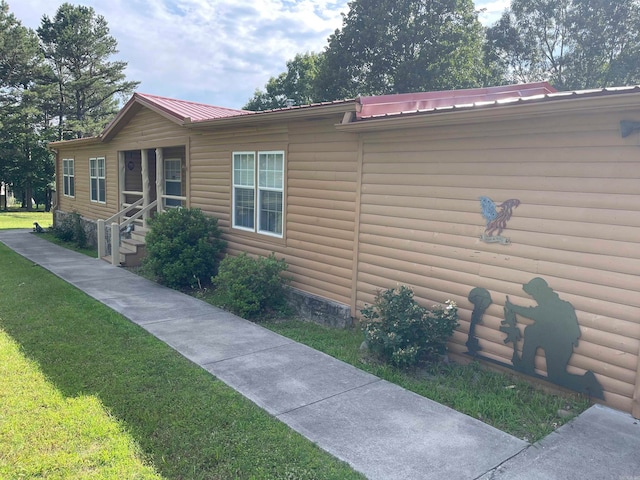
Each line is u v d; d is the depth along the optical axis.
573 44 24.33
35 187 30.20
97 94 33.69
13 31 29.69
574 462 3.19
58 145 16.47
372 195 5.95
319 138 6.72
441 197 5.15
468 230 4.92
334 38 26.66
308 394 4.24
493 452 3.33
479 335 4.87
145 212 11.45
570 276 4.12
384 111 6.25
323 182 6.71
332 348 5.53
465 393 4.31
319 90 26.88
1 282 8.41
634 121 3.60
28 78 30.64
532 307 4.41
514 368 4.58
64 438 3.38
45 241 14.48
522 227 4.46
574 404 4.04
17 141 28.62
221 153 8.92
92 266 10.29
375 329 5.06
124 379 4.41
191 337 5.75
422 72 23.48
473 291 4.90
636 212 3.71
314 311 6.80
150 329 6.00
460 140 4.93
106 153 13.63
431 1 24.53
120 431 3.49
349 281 6.38
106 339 5.52
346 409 3.97
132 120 12.03
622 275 3.80
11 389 4.13
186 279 8.33
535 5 25.17
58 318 6.27
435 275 5.27
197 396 4.11
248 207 8.37
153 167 13.48
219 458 3.20
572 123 4.04
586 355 4.05
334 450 3.33
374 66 25.05
